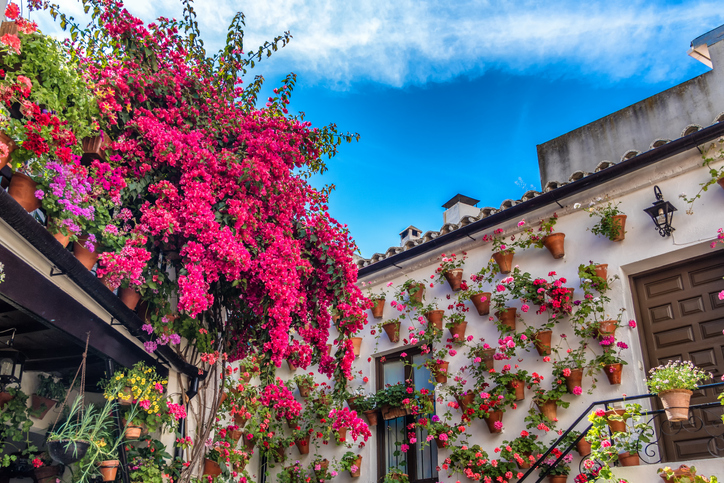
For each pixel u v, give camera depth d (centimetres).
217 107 548
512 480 628
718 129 579
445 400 733
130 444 516
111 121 456
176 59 538
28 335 439
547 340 650
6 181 378
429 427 703
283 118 566
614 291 627
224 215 497
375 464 788
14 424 455
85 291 422
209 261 472
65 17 502
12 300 345
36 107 346
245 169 502
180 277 459
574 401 620
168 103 518
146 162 488
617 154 1100
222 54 585
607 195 661
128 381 469
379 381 839
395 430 795
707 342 572
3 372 450
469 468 661
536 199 695
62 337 446
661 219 605
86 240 421
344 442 802
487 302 722
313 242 583
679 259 605
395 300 841
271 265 499
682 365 539
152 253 499
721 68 998
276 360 521
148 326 490
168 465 545
